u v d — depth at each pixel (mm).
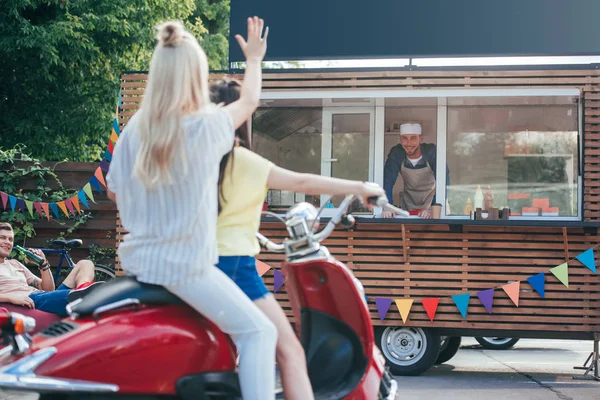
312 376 3602
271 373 2961
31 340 2883
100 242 10664
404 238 8320
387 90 8500
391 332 8352
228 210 3158
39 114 17234
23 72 17281
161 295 2932
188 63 2912
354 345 3627
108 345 2791
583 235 8234
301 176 3264
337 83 8570
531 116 8797
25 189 10758
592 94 8312
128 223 2938
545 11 8578
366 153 8922
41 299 6934
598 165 8359
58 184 10711
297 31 8844
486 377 8203
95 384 2740
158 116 2867
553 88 8336
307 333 3674
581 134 8547
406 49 8695
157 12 18562
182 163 2828
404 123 8883
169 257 2836
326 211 8523
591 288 8156
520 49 8586
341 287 3559
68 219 10602
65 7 16594
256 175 3180
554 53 8523
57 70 17328
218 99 3432
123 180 2955
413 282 8359
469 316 8258
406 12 8719
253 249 3188
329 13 8812
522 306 8234
